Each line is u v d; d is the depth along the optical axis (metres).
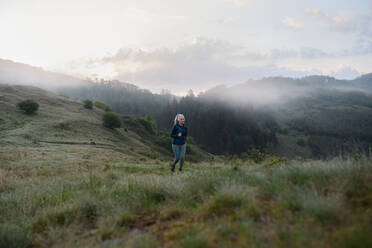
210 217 2.49
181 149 7.40
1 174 9.80
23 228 3.15
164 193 3.72
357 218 1.88
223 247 1.74
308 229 1.83
